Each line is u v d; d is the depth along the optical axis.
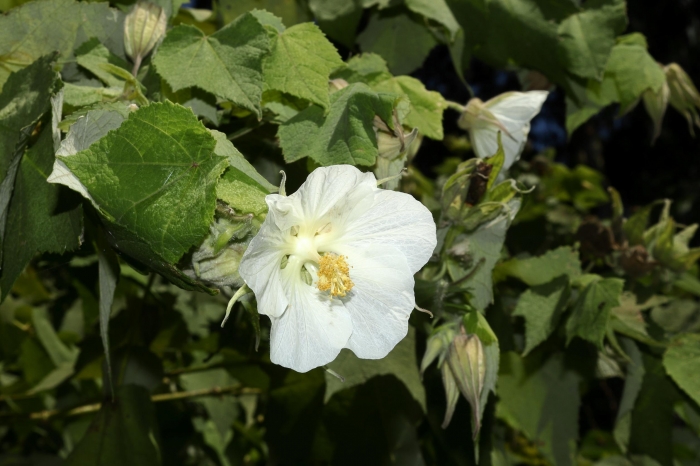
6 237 0.56
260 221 0.51
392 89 0.66
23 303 1.09
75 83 0.62
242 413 1.02
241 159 0.53
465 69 0.77
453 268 0.64
